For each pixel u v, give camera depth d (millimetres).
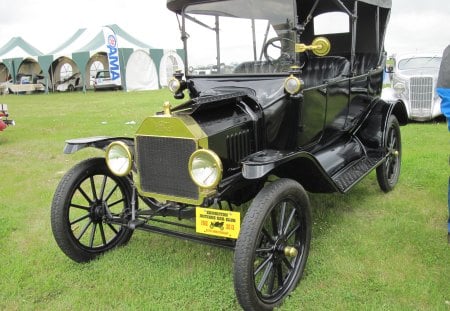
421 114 9383
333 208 4438
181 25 3938
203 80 3859
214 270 3250
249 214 2613
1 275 3271
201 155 2672
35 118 12438
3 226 4188
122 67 24266
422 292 2896
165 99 17781
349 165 4320
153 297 2961
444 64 3191
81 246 3408
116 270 3307
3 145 8328
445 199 4570
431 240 3629
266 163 2623
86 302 2926
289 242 3311
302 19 3678
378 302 2824
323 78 4230
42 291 3068
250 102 3338
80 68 24328
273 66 3527
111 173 3574
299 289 3002
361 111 4805
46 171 6301
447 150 6656
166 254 3541
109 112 13453
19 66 25984
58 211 3213
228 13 3664
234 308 2832
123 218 3391
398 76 9703
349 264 3291
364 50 5062
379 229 3889
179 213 3033
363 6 4676
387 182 4816
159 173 2998
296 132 3506
